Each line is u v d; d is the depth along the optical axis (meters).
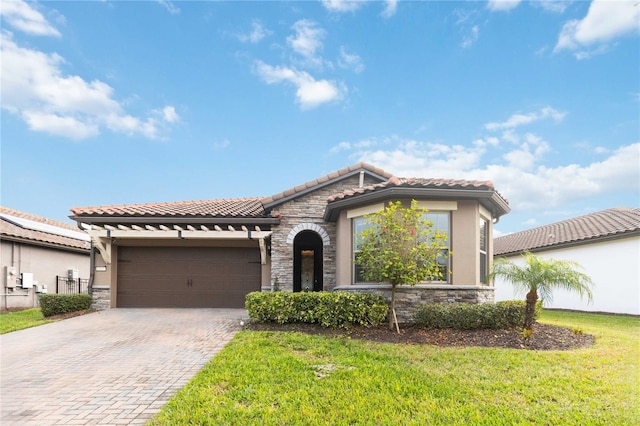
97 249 16.59
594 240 18.11
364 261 11.62
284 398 6.34
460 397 6.47
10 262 19.45
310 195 16.50
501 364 8.14
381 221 11.30
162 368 8.16
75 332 11.84
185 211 16.69
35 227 22.27
